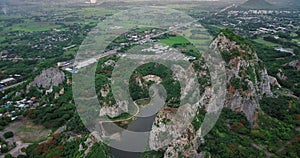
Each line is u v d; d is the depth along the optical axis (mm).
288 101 111750
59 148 108125
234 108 99750
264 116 99438
